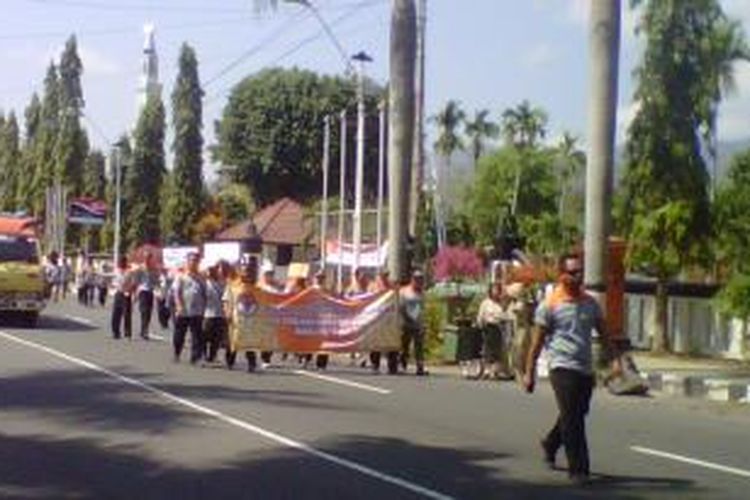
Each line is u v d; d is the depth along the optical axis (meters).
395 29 28.94
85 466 11.92
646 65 39.47
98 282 48.88
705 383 22.66
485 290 29.89
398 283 25.73
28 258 33.97
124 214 92.44
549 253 51.47
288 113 97.75
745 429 16.81
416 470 12.06
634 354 36.75
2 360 22.73
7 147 115.06
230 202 96.06
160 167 93.06
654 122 39.19
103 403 16.62
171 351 26.02
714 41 39.12
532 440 14.35
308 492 10.82
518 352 22.84
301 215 82.38
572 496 10.92
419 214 38.22
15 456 12.41
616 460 13.19
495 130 101.25
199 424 14.87
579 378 11.76
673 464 13.03
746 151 32.94
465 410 17.42
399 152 28.83
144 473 11.61
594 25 23.38
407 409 17.30
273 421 15.31
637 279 42.09
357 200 43.16
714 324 37.34
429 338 27.39
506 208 79.00
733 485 11.80
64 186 94.94
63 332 31.11
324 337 24.23
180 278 23.62
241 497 10.56
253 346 23.27
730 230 33.09
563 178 84.38
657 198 39.16
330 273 47.78
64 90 101.25
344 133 67.94
